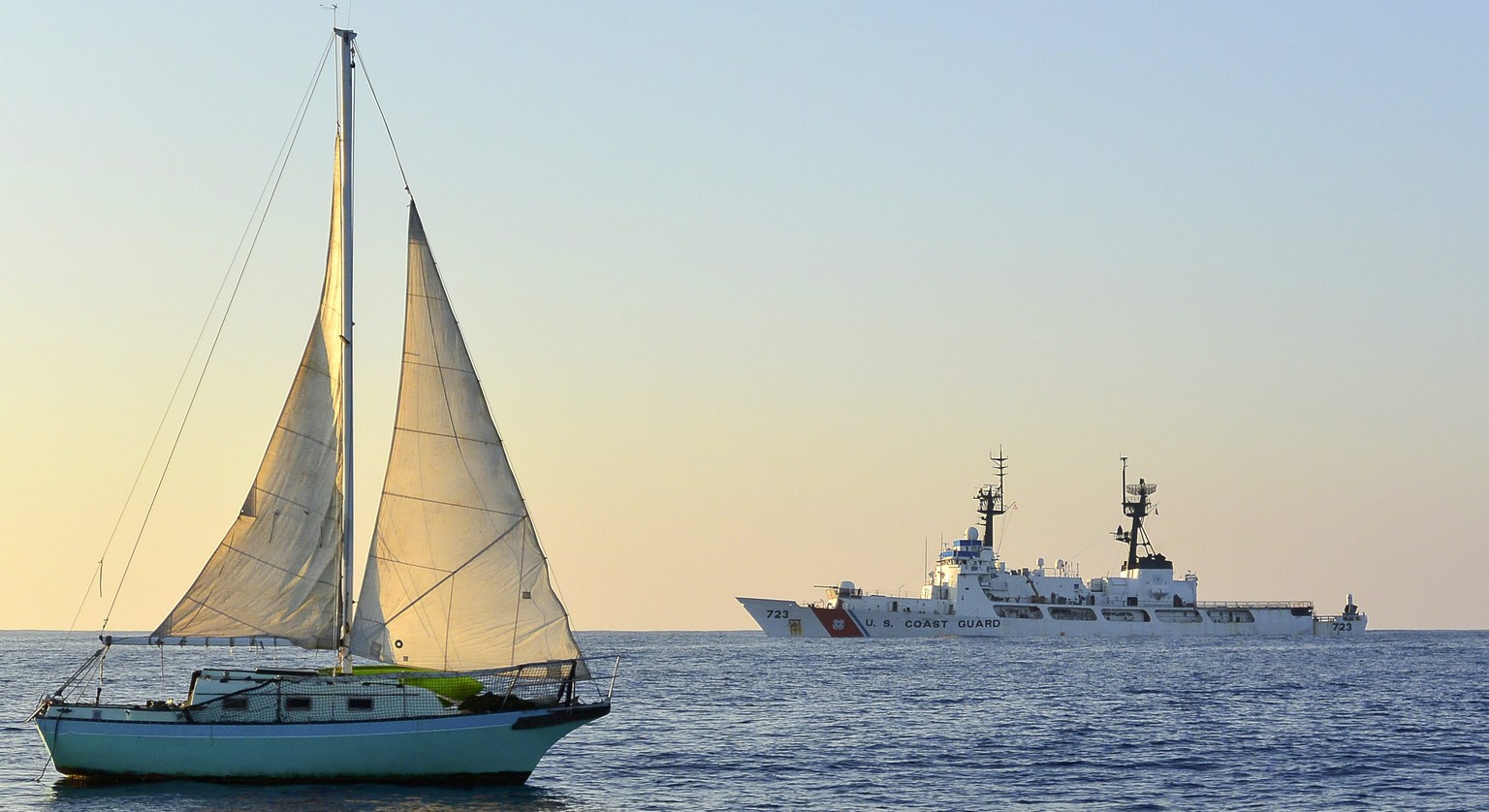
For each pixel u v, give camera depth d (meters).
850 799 53.53
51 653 195.38
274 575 48.44
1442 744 71.00
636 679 119.44
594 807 49.53
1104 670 132.25
